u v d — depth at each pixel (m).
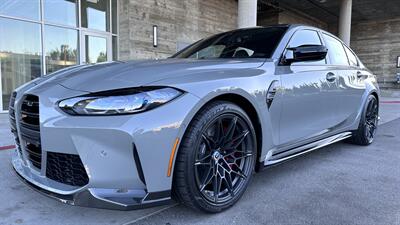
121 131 1.81
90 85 2.02
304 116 3.03
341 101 3.69
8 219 2.22
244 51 3.01
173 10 11.17
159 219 2.24
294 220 2.24
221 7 13.43
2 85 7.74
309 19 20.27
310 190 2.80
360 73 4.23
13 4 7.80
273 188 2.84
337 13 19.28
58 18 8.69
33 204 2.46
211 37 3.68
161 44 10.80
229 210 2.38
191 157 2.04
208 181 2.22
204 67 2.37
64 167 1.98
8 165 3.35
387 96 15.74
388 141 4.86
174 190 2.08
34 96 2.15
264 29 3.30
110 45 9.98
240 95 2.34
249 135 2.46
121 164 1.85
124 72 2.16
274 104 2.63
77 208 2.40
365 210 2.40
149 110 1.89
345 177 3.15
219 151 2.29
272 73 2.67
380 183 2.99
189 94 2.04
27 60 8.16
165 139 1.92
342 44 4.14
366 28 21.42
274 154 2.77
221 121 2.25
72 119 1.89
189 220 2.23
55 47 8.69
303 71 3.02
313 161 3.71
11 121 2.59
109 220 2.22
